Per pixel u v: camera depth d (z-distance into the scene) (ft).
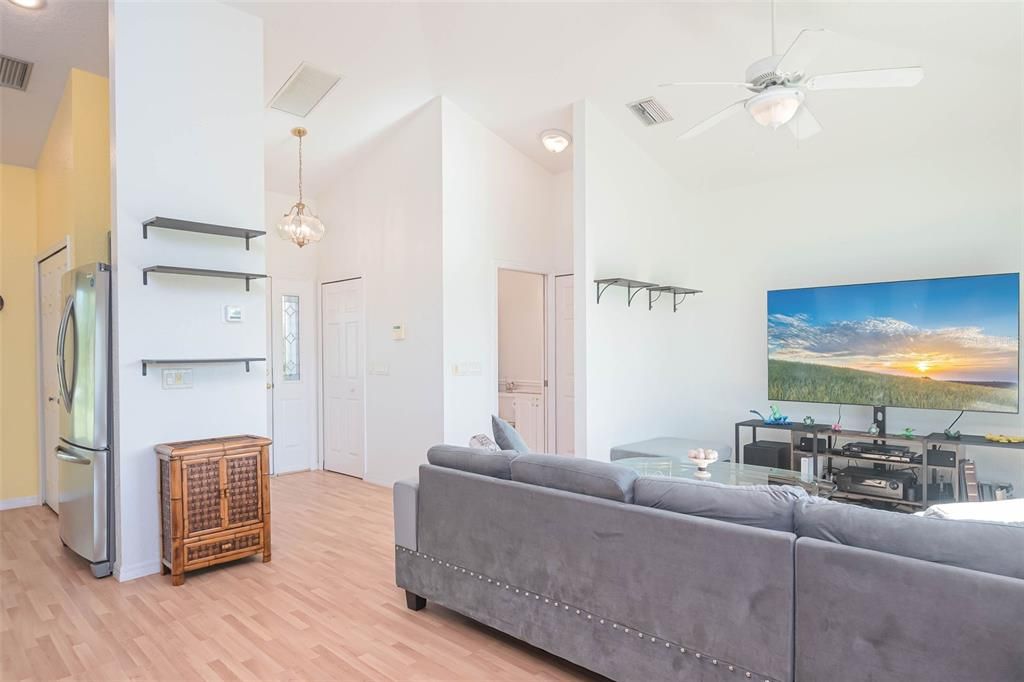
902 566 4.83
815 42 10.97
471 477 8.27
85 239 12.68
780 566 5.48
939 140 13.94
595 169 15.16
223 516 10.64
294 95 14.93
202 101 11.52
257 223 12.21
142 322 10.75
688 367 19.02
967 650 4.52
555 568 7.23
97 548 10.46
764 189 17.39
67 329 11.70
